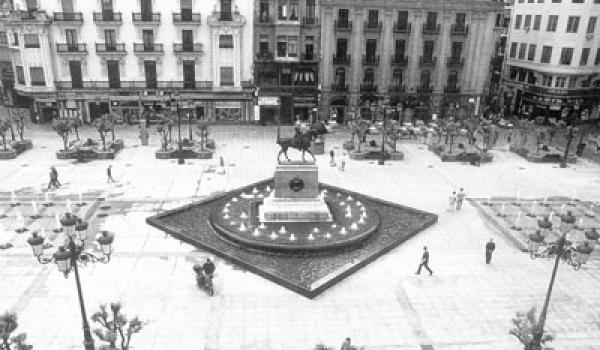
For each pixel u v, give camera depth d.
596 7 59.41
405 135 57.34
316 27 58.59
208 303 23.94
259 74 59.50
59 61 56.66
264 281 25.92
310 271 26.45
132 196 37.12
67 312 22.89
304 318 23.03
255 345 21.17
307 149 32.28
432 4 58.75
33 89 56.72
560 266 28.31
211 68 58.47
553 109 63.69
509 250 30.09
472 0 58.81
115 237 30.31
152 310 23.27
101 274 26.09
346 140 55.62
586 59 61.50
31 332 21.45
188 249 29.09
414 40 60.19
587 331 22.64
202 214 33.62
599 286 26.36
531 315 17.83
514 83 69.62
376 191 39.47
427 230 32.53
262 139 54.62
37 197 36.38
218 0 56.00
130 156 47.38
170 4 55.75
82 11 55.06
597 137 56.16
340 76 61.25
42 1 54.50
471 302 24.66
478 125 53.59
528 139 58.59
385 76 61.44
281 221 31.67
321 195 36.22
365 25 58.97
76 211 34.00
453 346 21.45
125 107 59.16
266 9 57.66
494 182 42.75
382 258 28.67
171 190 38.53
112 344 16.53
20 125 55.09
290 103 61.41
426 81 62.22
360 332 22.19
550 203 38.16
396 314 23.55
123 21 55.81
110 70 57.41
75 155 45.91
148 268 26.84
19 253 27.89
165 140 48.16
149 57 57.19
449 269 27.69
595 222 34.75
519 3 67.38
